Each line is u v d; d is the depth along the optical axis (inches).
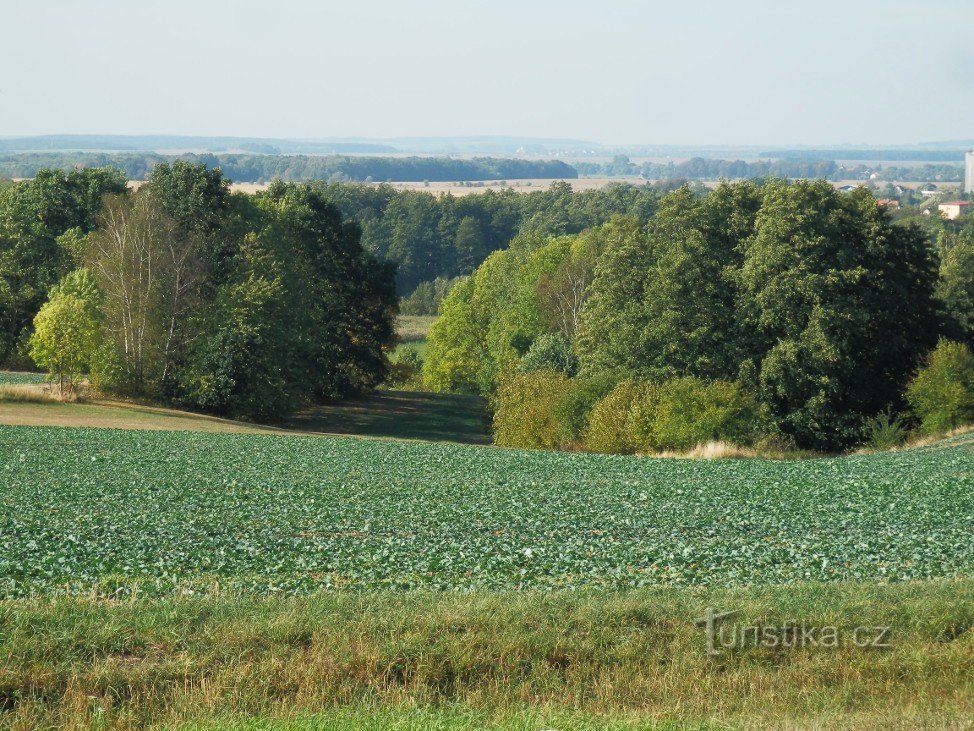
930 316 3745.1
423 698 786.2
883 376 3597.4
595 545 1397.6
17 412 3398.1
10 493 1791.3
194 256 4224.9
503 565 1229.1
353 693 787.4
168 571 1149.1
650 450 3137.3
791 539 1473.9
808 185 3580.2
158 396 4069.9
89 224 5251.0
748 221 3777.1
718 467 2536.9
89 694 759.7
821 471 2418.8
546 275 5182.1
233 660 808.9
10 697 751.7
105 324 3988.7
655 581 1149.1
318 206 5108.3
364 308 5265.8
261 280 4074.8
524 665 845.8
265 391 4065.0
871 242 3540.8
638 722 731.4
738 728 728.3
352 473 2303.2
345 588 1074.7
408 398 5551.2
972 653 866.8
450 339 6107.3
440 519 1624.0
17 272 5036.9
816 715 764.6
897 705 787.4
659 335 3624.5
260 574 1146.7
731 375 3572.8
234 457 2576.3
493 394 4608.8
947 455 2667.3
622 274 3909.9
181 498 1804.9
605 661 858.8
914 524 1617.9
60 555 1208.2
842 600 983.6
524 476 2298.2
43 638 817.5
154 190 4441.4
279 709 756.6
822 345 3336.6
